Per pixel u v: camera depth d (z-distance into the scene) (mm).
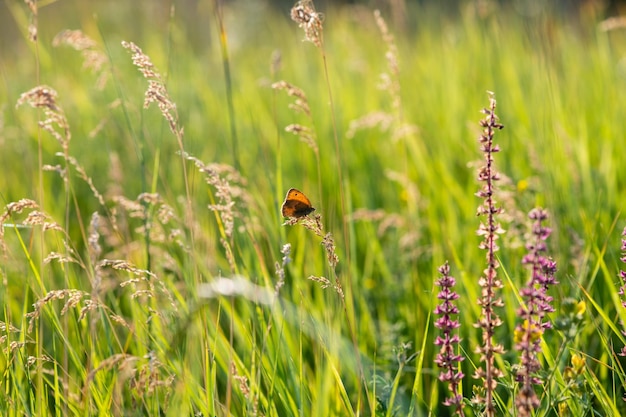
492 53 9156
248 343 4262
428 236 6246
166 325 4121
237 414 4105
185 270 4984
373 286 5703
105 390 3900
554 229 4898
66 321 3889
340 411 3904
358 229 6445
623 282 3611
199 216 6027
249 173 6832
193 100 8688
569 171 6102
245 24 12336
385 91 8773
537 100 7352
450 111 8234
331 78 9281
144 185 5109
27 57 10742
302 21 4160
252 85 9750
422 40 11211
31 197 6246
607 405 3588
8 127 7801
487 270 3154
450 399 3219
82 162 7520
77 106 8594
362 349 4547
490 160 3143
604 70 8836
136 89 8312
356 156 7598
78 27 11109
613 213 5703
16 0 8234
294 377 4008
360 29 12102
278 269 3402
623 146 6715
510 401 3688
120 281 5027
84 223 6594
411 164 7359
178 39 10305
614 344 4410
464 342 4648
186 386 3588
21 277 5270
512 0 10789
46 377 4242
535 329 2934
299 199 3816
